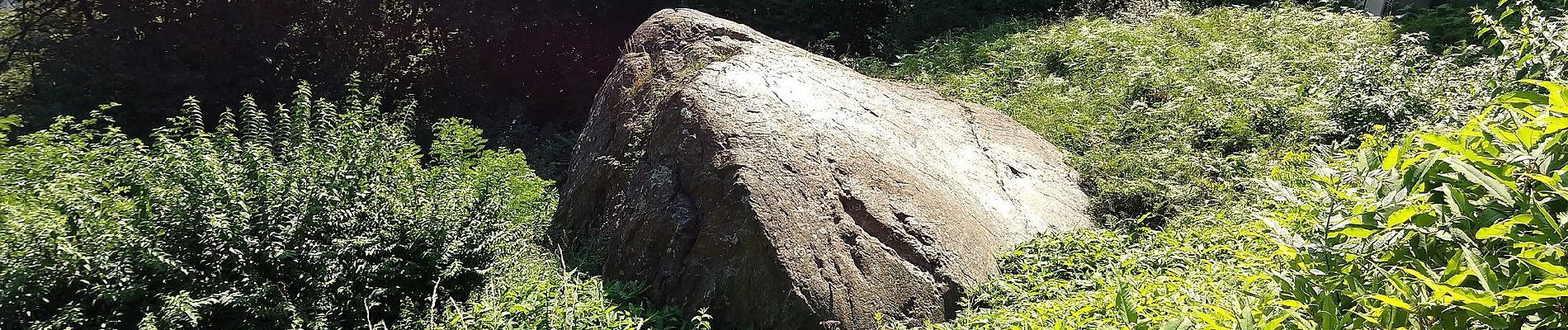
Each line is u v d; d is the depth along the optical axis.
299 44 16.03
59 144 6.41
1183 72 9.23
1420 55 8.85
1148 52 10.16
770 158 5.94
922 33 13.98
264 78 15.37
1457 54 8.93
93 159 6.25
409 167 6.30
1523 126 2.06
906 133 6.99
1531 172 1.97
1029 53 10.70
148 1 15.33
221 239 5.29
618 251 6.32
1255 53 9.86
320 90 15.46
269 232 5.38
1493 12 9.74
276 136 6.34
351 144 6.22
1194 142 7.51
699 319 5.34
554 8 16.12
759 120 6.31
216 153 5.84
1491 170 2.05
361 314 5.46
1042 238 5.96
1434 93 7.20
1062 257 5.60
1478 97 6.29
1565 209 1.87
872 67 10.95
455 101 16.64
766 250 5.47
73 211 5.28
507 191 7.21
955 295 5.54
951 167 6.73
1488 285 1.74
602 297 5.73
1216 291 3.52
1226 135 7.50
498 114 16.39
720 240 5.68
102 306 5.11
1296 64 9.30
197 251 5.24
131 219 5.32
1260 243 4.41
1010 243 6.05
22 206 5.25
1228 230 5.37
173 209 5.32
